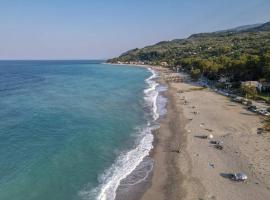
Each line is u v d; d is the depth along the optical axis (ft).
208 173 91.20
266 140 119.65
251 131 131.95
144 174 90.53
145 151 109.09
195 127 140.26
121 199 76.18
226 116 160.76
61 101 204.03
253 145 113.91
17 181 82.33
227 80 278.67
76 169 91.66
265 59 256.73
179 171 92.73
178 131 134.21
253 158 101.24
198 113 168.66
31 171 88.63
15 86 294.46
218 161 99.76
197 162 99.35
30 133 125.59
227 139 121.80
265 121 148.56
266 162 97.81
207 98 216.74
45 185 81.10
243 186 82.69
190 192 79.97
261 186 82.38
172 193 79.66
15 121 144.66
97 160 99.35
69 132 128.57
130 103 199.72
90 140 118.73
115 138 122.72
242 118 155.94
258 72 259.39
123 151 108.68
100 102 201.87
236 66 280.51
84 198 75.77
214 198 76.59
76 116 158.40
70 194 77.36
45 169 90.48
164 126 142.51
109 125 142.00
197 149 111.34
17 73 504.02
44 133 126.21
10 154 100.94
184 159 101.96
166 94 240.12
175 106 189.67
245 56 337.52
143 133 130.93
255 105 182.50
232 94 226.79
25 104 190.29
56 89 270.67
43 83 325.83
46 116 156.76
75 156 101.71
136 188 81.97
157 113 169.89
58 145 111.65
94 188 80.89
